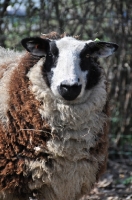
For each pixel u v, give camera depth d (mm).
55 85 6496
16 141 6555
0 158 6559
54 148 6520
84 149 6680
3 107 6703
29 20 11945
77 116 6594
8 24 11984
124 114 12562
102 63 12500
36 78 6641
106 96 6961
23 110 6594
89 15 12016
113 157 12070
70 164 6625
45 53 6828
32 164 6496
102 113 6902
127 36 12188
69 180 6652
